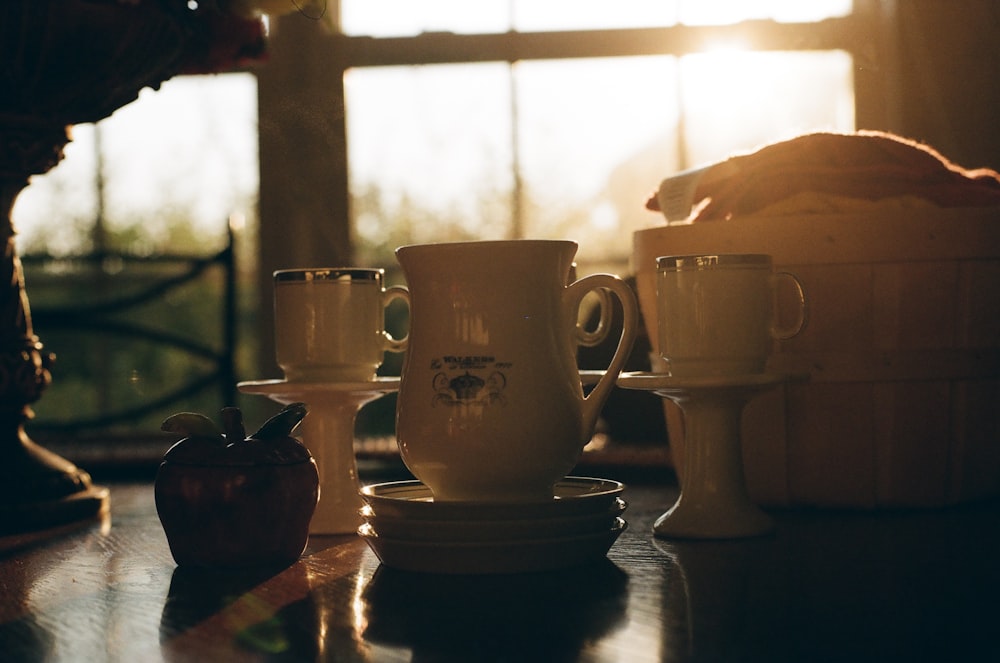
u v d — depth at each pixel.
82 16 0.91
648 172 2.30
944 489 0.97
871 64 2.11
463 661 0.58
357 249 2.39
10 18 0.89
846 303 0.94
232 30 1.02
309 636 0.62
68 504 1.00
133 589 0.74
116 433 1.90
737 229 0.94
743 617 0.63
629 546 0.83
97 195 2.60
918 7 2.04
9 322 1.01
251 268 2.51
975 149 2.01
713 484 0.87
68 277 2.59
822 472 0.96
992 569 0.73
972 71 2.01
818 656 0.57
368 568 0.78
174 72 1.02
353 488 0.94
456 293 0.77
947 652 0.57
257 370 2.41
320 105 2.33
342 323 0.92
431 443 0.77
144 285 2.62
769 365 0.96
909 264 0.93
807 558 0.78
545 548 0.74
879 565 0.75
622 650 0.59
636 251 1.01
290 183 2.36
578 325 0.87
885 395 0.95
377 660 0.58
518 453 0.76
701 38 2.24
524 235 2.36
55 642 0.63
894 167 0.97
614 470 1.21
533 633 0.62
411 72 2.34
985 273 0.94
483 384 0.76
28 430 1.67
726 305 0.86
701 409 0.87
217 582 0.75
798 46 2.18
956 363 0.95
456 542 0.74
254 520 0.77
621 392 1.38
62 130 1.01
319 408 0.93
